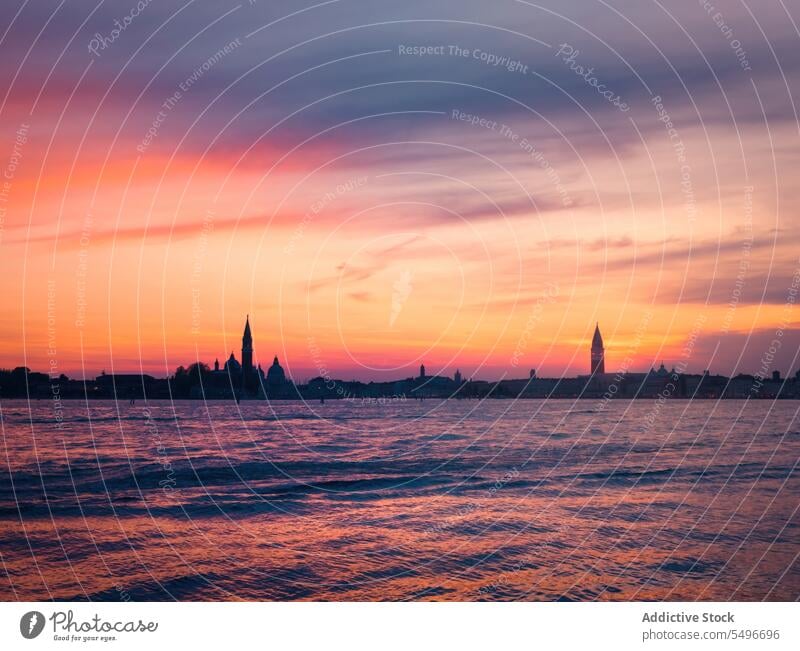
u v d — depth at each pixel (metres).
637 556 20.77
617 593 17.56
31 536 24.00
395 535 23.83
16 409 77.19
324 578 19.00
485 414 85.06
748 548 21.56
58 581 18.84
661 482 35.06
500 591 17.75
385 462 43.56
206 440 55.06
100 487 34.53
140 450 47.69
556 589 17.91
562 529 24.34
